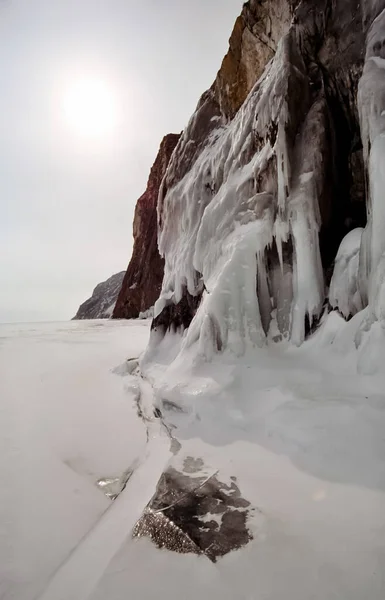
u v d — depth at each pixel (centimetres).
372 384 287
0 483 260
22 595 155
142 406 446
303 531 183
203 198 662
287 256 440
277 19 653
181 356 462
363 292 351
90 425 386
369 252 340
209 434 322
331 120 462
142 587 152
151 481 258
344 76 454
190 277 619
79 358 823
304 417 280
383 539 170
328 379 323
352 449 241
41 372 666
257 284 438
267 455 269
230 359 403
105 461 300
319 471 237
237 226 487
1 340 1283
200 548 175
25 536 199
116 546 185
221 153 631
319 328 395
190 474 254
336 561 160
